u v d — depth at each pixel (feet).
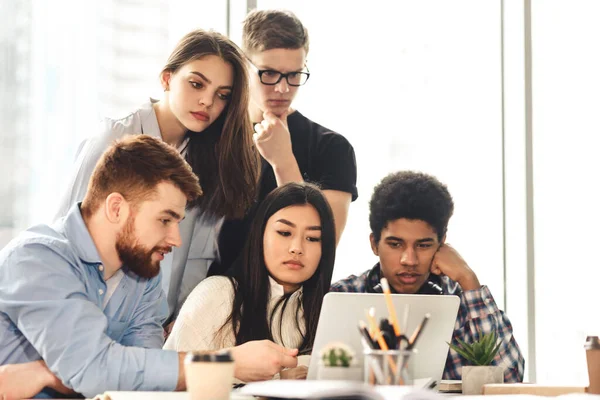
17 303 5.77
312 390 3.90
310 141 8.95
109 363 5.60
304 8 9.28
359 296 5.54
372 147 9.30
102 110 8.57
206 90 8.09
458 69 9.75
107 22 8.63
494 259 9.76
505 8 9.93
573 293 9.86
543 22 9.97
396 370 4.20
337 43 9.30
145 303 6.74
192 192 6.20
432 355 5.96
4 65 8.36
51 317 5.69
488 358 6.14
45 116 8.45
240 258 7.38
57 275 5.90
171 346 7.02
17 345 6.08
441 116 9.66
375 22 9.48
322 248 7.32
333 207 8.98
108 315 6.43
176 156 6.22
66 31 8.54
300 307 7.27
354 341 5.55
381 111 9.38
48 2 8.50
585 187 9.95
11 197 8.33
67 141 8.50
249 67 8.71
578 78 10.03
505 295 9.77
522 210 9.80
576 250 9.89
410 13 9.59
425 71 9.62
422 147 9.56
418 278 8.50
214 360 4.16
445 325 5.90
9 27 8.39
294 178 8.79
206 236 8.32
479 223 9.73
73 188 7.85
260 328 7.08
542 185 9.87
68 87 8.52
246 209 8.45
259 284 7.19
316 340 5.54
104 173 6.17
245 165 8.44
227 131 8.30
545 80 9.95
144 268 6.21
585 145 9.98
